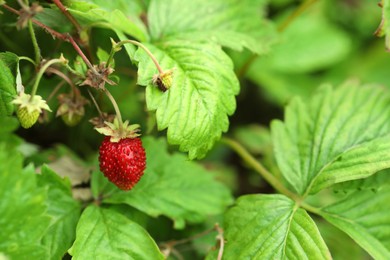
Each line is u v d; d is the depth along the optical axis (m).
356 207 0.25
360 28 0.40
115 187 0.25
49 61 0.22
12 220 0.21
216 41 0.25
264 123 0.36
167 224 0.28
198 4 0.27
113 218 0.24
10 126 0.25
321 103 0.26
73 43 0.23
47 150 0.27
